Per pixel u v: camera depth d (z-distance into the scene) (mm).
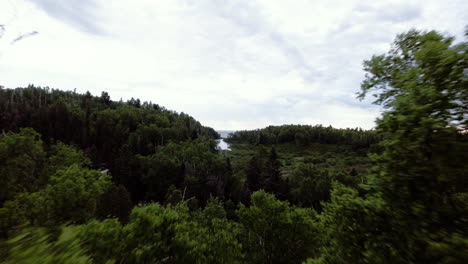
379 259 5750
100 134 95875
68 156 30562
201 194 59875
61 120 96938
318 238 15281
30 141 26703
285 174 91125
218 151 123625
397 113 5637
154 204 11281
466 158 4477
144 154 88812
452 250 4352
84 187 20469
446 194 5219
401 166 5512
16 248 4016
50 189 17859
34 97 141125
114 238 8156
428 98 4879
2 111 94062
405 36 6129
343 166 101375
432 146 4828
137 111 147750
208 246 12391
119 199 33312
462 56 4480
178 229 11023
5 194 22516
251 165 72750
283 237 15961
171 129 125125
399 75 5719
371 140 130000
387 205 5941
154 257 9469
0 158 24000
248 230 17625
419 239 5059
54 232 4574
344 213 7195
